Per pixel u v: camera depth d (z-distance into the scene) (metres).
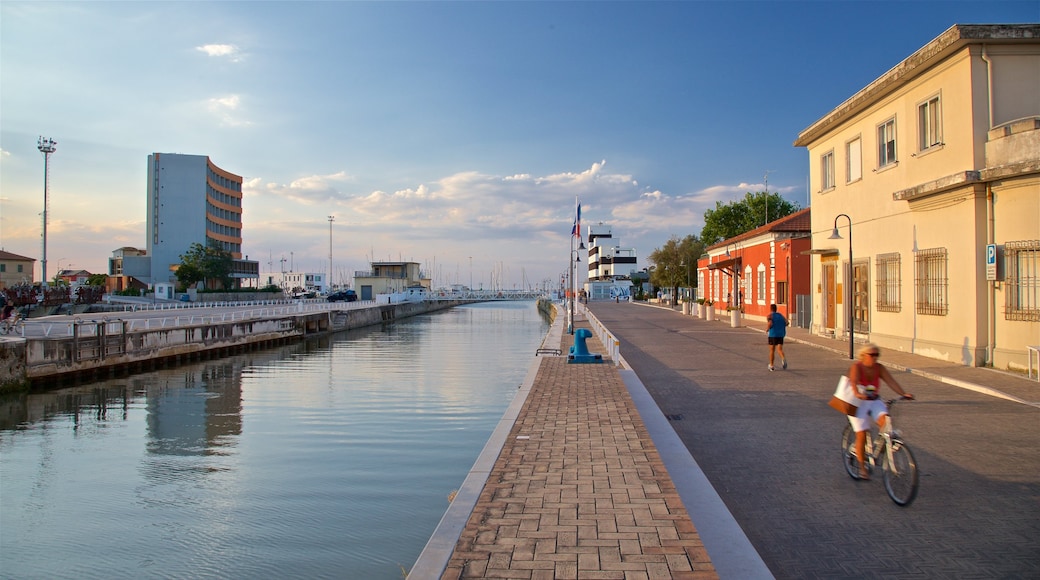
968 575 4.87
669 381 14.83
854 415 7.02
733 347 22.42
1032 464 7.66
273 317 41.66
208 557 8.57
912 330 17.64
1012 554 5.21
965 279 15.11
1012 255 13.96
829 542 5.50
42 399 21.42
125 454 14.05
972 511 6.17
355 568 8.12
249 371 28.55
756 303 36.31
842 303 22.59
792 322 30.11
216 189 95.75
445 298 105.56
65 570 8.34
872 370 7.02
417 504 10.38
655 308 59.62
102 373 26.12
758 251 35.62
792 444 8.88
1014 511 6.15
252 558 8.52
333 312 52.97
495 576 4.39
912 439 8.87
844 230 22.27
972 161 14.77
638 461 7.47
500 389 22.47
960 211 15.30
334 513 10.03
